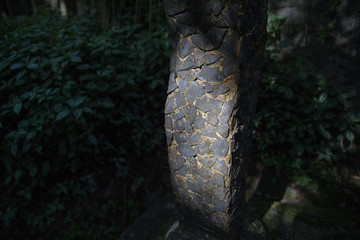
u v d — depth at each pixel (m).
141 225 2.01
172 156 1.44
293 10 2.44
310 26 2.41
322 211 1.99
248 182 2.46
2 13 3.63
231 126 1.18
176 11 1.08
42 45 2.21
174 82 1.25
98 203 2.32
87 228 2.21
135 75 2.36
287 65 2.50
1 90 2.04
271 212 1.99
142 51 2.46
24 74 2.08
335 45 2.31
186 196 1.51
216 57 1.09
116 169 2.48
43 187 2.28
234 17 0.99
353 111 2.37
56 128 1.99
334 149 2.40
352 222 1.87
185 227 1.68
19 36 2.38
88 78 2.12
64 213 2.26
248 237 1.72
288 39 2.55
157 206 2.20
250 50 1.17
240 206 1.56
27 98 2.03
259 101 2.54
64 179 2.33
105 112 2.24
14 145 1.91
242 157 1.39
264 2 1.22
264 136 2.55
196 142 1.29
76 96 1.99
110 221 2.26
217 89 1.14
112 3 3.27
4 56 2.18
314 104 2.32
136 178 2.50
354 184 2.30
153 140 2.62
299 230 1.81
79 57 2.12
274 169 2.52
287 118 2.38
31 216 2.20
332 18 2.26
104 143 2.36
